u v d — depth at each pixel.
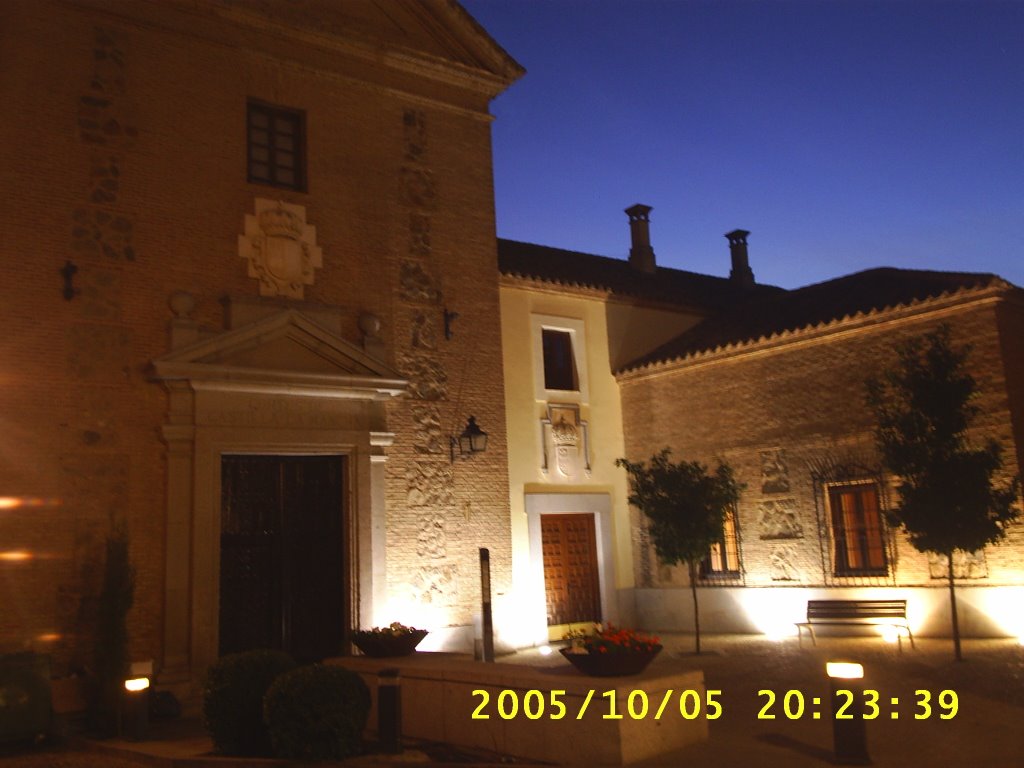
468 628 13.54
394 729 7.95
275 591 12.30
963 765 6.72
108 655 9.65
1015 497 11.79
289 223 12.88
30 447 10.57
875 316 14.70
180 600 11.15
